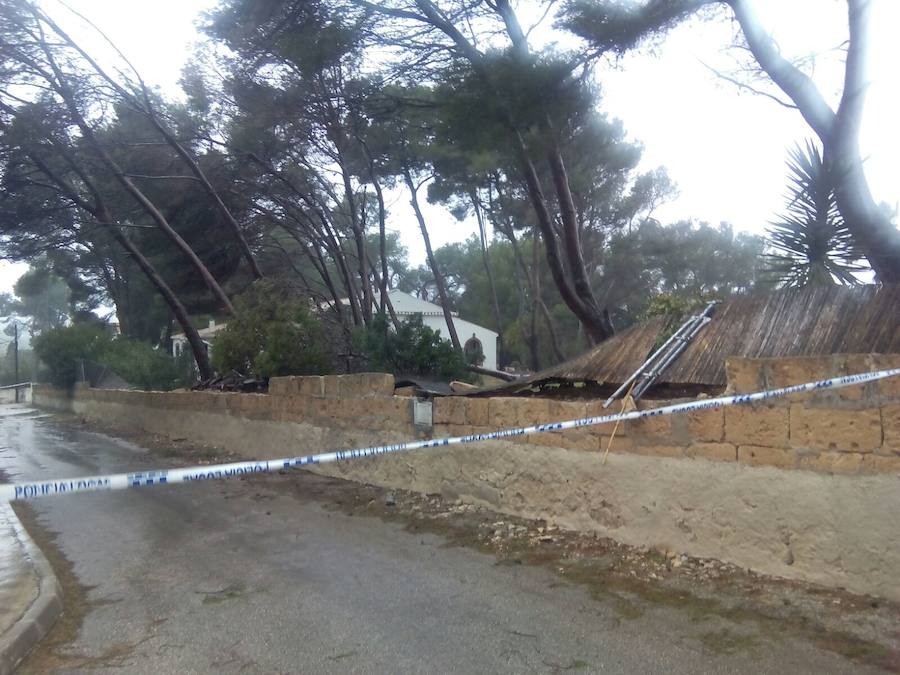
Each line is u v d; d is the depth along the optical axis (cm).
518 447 757
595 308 1398
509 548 664
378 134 1992
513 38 1195
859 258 776
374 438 980
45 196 2102
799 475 528
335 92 1585
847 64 849
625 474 646
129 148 2055
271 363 1409
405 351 1338
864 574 495
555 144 1211
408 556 659
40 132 1808
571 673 415
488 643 461
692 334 773
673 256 3022
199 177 1928
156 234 2291
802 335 697
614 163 2323
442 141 1270
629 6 1014
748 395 545
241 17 1388
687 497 596
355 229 2062
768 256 804
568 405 703
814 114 884
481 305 4888
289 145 1983
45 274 3856
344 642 471
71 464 1377
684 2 980
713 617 485
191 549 714
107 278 3716
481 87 1130
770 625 466
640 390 698
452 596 550
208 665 444
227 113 1958
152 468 1268
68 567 673
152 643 482
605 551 633
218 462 1284
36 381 4553
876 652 421
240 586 593
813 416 521
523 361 3919
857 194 769
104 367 2956
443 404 862
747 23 912
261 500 936
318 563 649
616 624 482
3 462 1460
